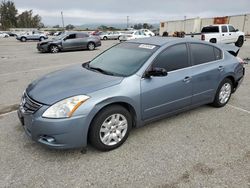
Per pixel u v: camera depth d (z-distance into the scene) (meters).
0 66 10.20
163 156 3.14
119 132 3.32
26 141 3.50
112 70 3.67
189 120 4.23
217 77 4.45
